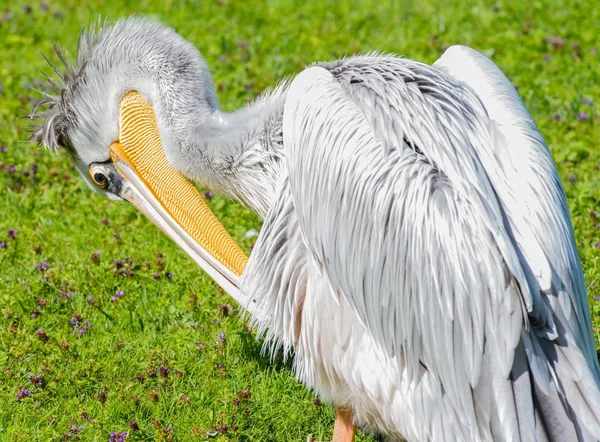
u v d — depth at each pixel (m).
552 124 16.17
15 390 10.80
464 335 8.19
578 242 13.11
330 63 9.81
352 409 9.77
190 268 13.03
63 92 11.12
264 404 10.70
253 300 9.80
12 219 14.37
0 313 12.11
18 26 20.64
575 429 7.89
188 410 10.55
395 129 8.84
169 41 10.80
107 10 21.34
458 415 8.29
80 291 12.54
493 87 9.62
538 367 8.05
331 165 8.91
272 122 10.08
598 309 11.72
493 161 8.81
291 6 21.38
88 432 10.20
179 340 11.54
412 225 8.45
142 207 11.07
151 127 10.85
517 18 20.17
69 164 15.72
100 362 11.16
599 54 18.50
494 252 8.20
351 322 9.03
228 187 10.44
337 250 8.89
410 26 20.19
